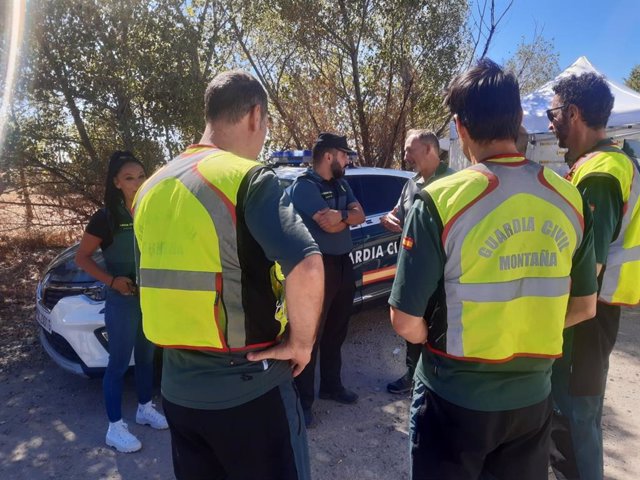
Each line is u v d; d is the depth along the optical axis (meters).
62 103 6.20
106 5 5.85
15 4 5.47
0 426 3.41
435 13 8.48
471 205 1.49
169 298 1.53
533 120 7.68
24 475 2.92
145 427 3.37
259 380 1.56
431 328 1.61
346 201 3.44
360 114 8.98
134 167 2.88
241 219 1.47
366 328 5.11
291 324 1.50
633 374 4.15
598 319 2.22
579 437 2.28
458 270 1.51
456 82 1.64
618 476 2.86
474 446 1.56
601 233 2.03
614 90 7.63
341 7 8.25
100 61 5.97
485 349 1.52
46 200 6.82
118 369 3.07
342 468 2.95
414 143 3.51
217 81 1.66
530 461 1.65
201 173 1.52
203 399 1.54
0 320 5.23
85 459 3.05
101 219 2.93
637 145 3.09
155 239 1.55
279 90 9.07
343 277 3.38
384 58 8.50
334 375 3.64
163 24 6.09
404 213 3.69
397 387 3.82
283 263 1.45
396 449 3.13
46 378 4.10
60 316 3.53
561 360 2.30
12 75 5.69
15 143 5.95
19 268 6.77
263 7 7.69
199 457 1.67
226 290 1.49
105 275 2.94
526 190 1.52
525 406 1.56
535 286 1.53
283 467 1.61
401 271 1.57
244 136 1.67
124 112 6.18
